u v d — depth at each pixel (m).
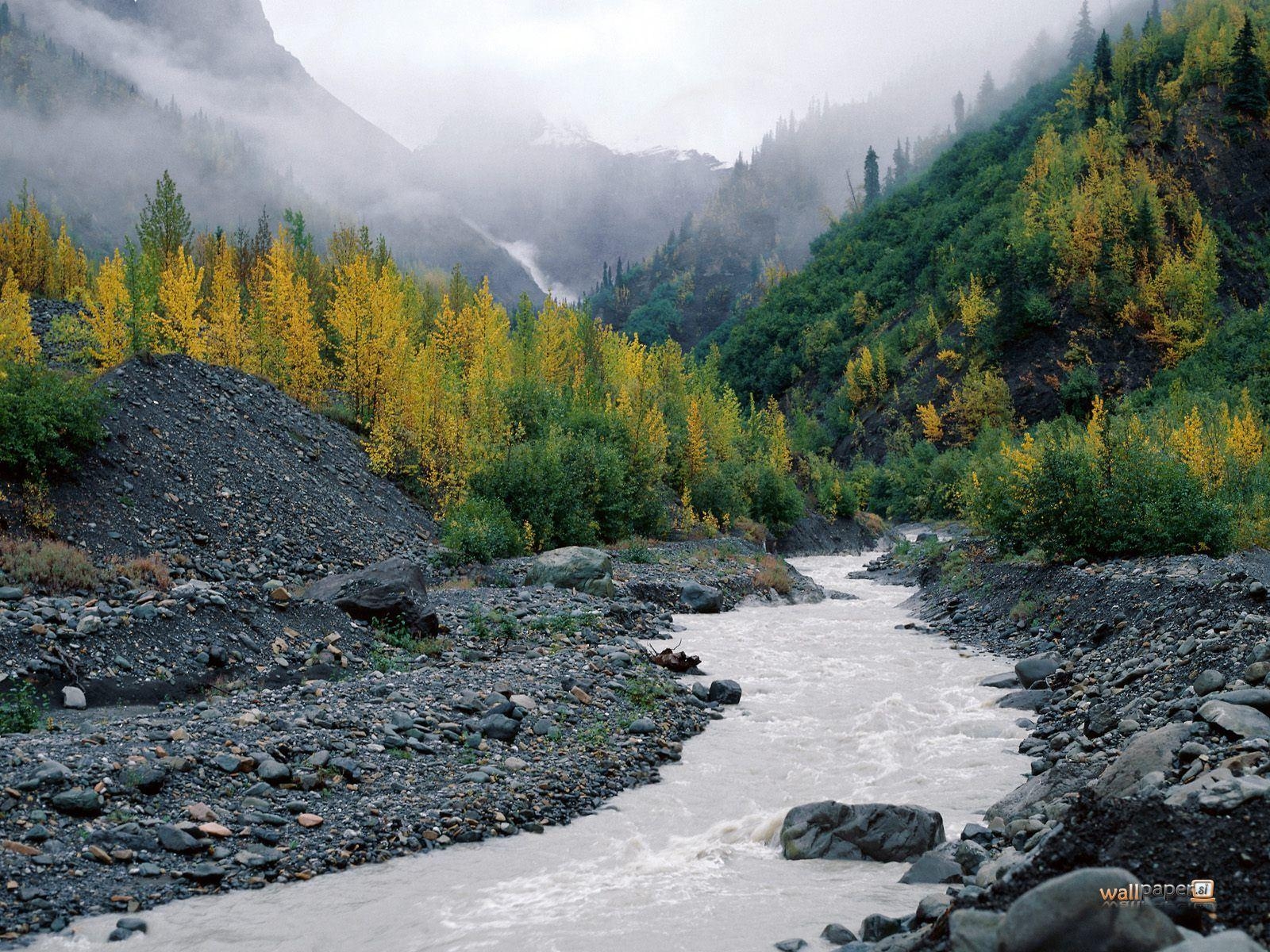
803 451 114.06
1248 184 132.12
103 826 8.60
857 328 164.00
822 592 34.19
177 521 22.05
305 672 14.72
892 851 9.17
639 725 13.78
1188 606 16.44
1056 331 115.50
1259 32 154.12
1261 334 105.06
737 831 10.11
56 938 7.02
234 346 37.06
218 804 9.49
